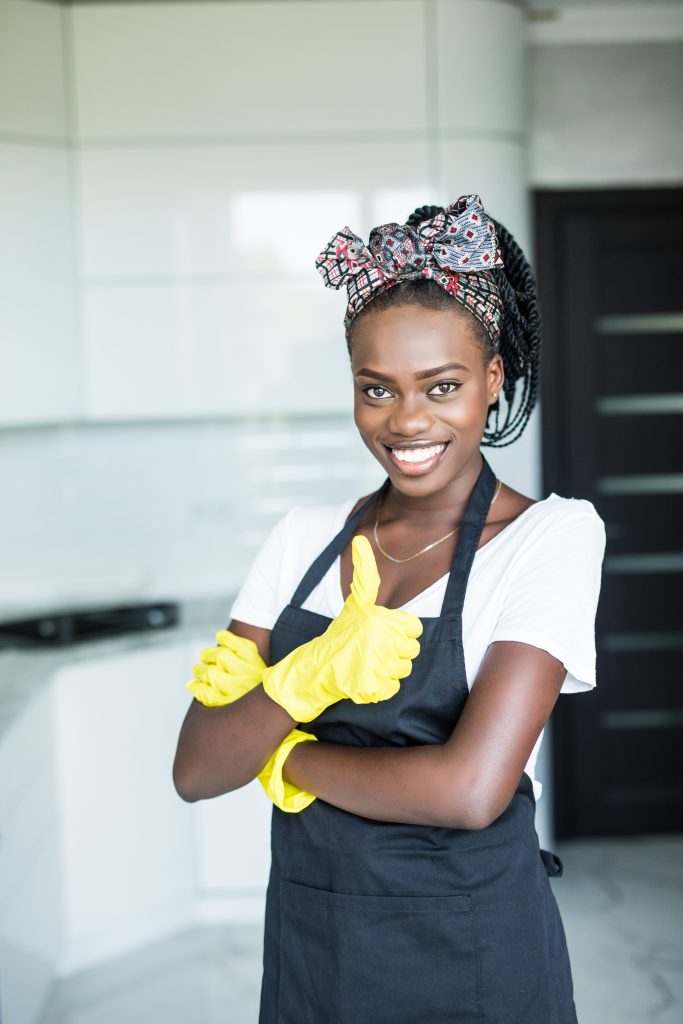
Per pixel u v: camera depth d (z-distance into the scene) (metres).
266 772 1.17
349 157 3.27
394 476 1.16
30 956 2.63
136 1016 2.79
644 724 3.98
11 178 3.16
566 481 3.93
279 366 3.36
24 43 3.15
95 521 3.73
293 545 1.34
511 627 1.09
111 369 3.34
